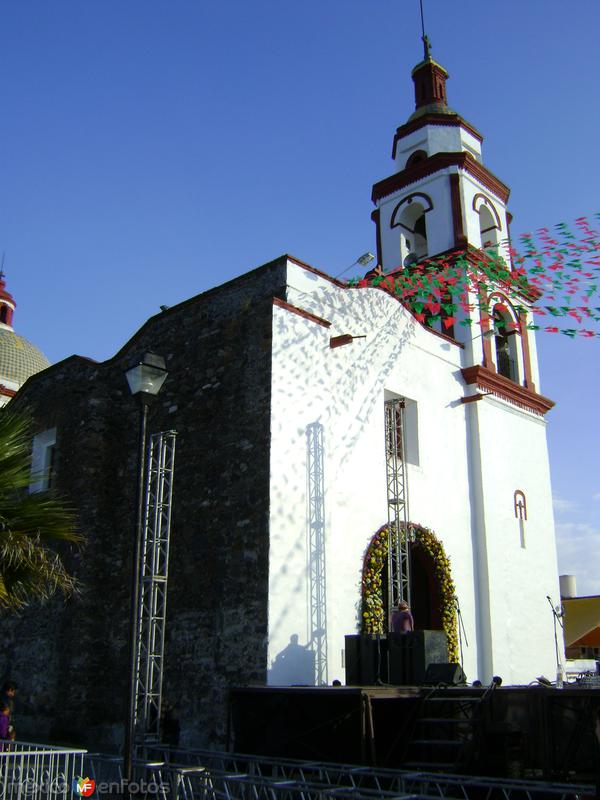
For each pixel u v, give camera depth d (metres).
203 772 9.33
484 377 22.11
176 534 16.75
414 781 10.23
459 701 12.20
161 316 19.22
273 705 13.32
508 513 21.80
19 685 17.83
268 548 14.74
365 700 11.70
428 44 27.94
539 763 11.20
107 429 18.77
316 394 16.70
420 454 19.66
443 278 22.88
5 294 40.62
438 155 24.66
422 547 18.94
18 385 36.59
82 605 17.00
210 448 16.66
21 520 10.62
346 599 16.25
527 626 21.22
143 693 15.02
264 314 16.38
